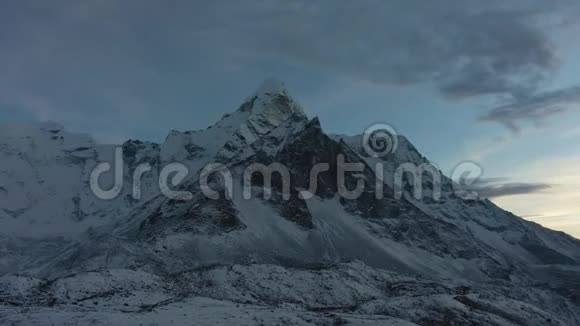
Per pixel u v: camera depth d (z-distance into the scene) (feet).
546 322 353.72
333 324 285.02
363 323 284.41
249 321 273.13
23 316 264.11
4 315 265.95
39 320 257.34
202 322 266.57
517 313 357.00
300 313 307.37
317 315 303.89
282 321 277.64
